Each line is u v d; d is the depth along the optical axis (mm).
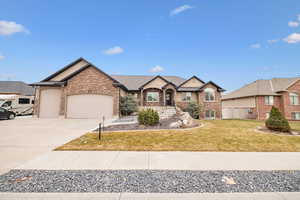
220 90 22625
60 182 3232
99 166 4176
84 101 16906
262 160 4727
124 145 6344
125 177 3512
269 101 23094
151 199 2639
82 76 17141
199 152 5508
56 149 5707
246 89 26984
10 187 3004
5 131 9305
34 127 10852
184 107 22781
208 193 2840
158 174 3697
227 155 5195
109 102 17203
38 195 2729
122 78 25719
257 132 9305
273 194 2832
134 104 19156
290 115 22203
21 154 5137
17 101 23875
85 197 2678
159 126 11047
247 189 3012
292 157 5008
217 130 9883
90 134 8438
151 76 27312
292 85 22906
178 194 2795
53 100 17578
